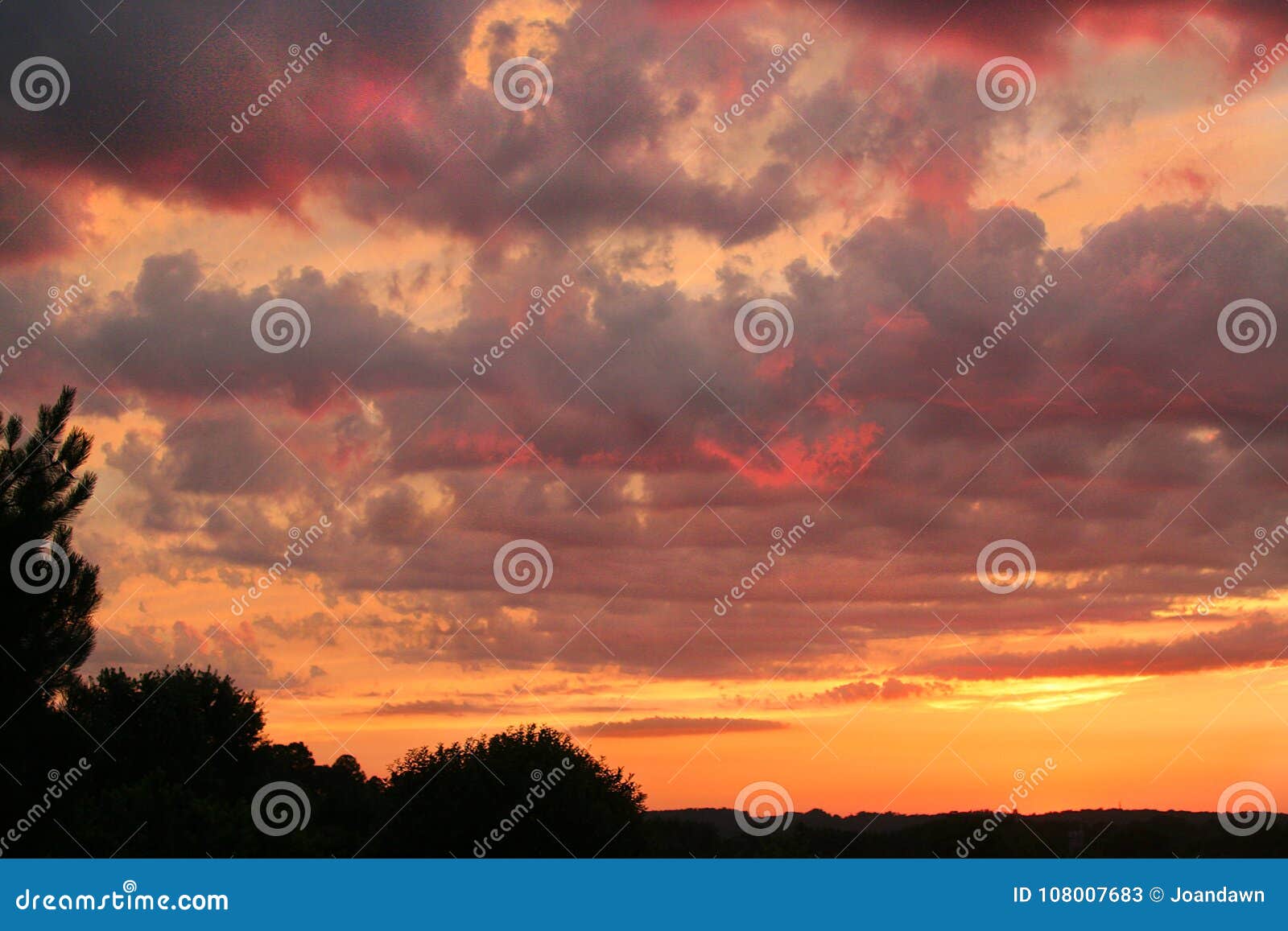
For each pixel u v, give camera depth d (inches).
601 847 1365.7
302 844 1289.4
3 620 1159.0
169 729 1752.0
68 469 1232.8
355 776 2134.6
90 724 1502.2
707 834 1675.7
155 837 1230.3
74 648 1218.0
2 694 1187.9
